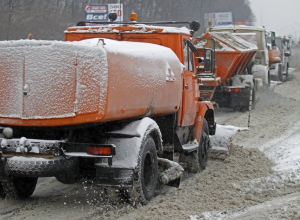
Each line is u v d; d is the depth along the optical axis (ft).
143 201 24.43
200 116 33.09
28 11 84.84
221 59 59.88
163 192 27.78
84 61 21.72
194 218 22.85
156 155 26.04
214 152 36.83
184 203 25.27
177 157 35.14
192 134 32.91
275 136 47.83
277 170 33.60
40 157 22.71
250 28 74.69
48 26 87.25
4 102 22.80
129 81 22.94
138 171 23.72
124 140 23.88
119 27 31.24
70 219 23.22
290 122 56.24
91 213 24.12
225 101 65.57
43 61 22.26
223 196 26.76
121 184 23.38
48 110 22.24
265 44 75.00
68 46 21.95
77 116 21.88
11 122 22.76
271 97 77.92
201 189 28.53
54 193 28.35
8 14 80.48
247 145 43.52
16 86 22.59
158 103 25.99
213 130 36.65
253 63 72.95
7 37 79.00
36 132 23.73
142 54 24.30
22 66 22.49
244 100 64.28
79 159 24.36
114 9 84.64
